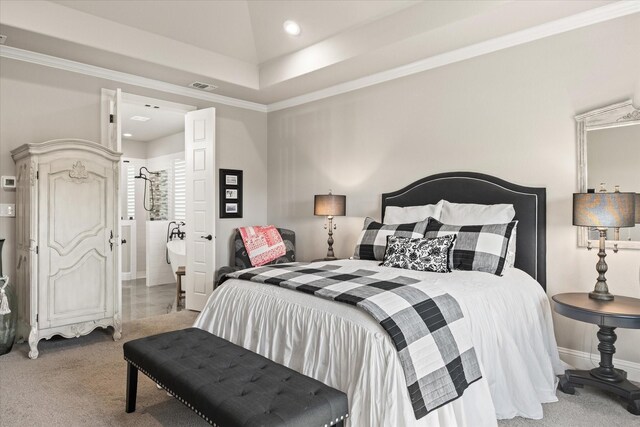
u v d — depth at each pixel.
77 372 3.05
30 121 3.85
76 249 3.58
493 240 3.08
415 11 3.50
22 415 2.39
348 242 4.84
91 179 3.67
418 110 4.15
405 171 4.27
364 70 4.36
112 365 3.20
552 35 3.27
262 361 2.10
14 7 3.28
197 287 4.96
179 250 6.57
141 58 4.01
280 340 2.29
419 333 1.94
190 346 2.33
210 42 4.44
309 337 2.14
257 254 5.07
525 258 3.34
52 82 3.97
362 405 1.83
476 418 2.03
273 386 1.81
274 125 5.76
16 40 3.55
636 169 2.89
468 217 3.46
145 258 7.50
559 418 2.38
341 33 4.07
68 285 3.54
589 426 2.29
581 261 3.13
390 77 4.36
